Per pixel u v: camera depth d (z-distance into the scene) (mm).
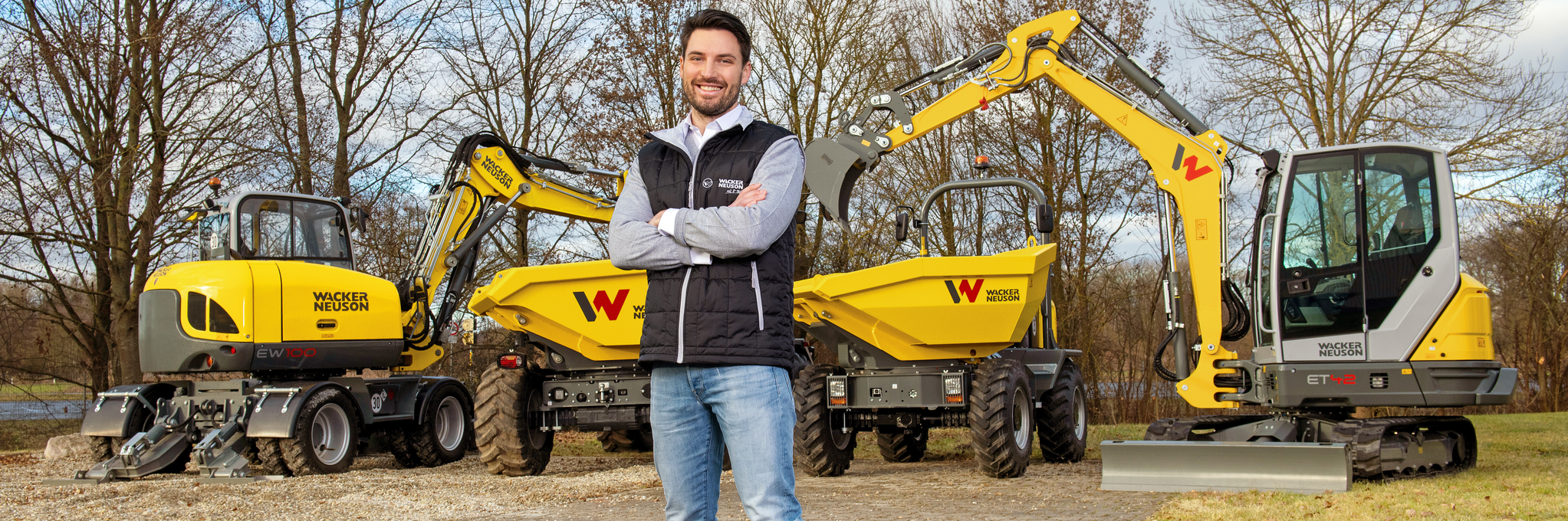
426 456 10391
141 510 6301
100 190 14648
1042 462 9367
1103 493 6598
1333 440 7016
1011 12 17859
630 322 8289
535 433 8906
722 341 2301
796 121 18625
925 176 18391
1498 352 24797
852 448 8836
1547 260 20219
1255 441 7504
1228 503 5793
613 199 11500
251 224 9703
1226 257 7875
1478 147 15867
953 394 7914
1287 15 16531
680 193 2424
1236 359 7773
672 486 2449
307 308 9328
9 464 10391
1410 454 7152
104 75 14828
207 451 8531
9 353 16906
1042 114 17953
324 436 9180
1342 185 7227
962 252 18938
